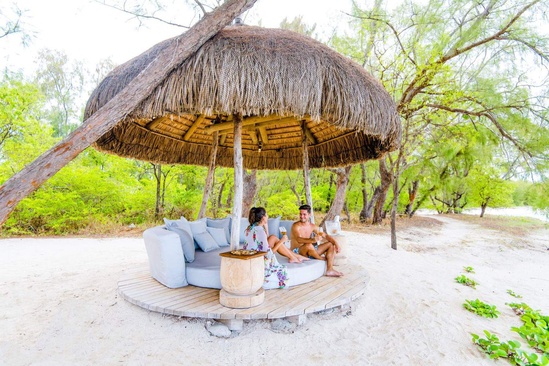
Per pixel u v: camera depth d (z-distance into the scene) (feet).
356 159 16.66
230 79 8.48
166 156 17.71
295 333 9.49
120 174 38.83
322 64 9.61
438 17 24.99
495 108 24.91
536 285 17.83
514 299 14.96
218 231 16.93
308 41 10.85
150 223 35.73
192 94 8.68
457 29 24.82
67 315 10.18
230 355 8.33
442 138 32.27
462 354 8.91
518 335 10.50
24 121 32.04
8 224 28.89
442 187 41.14
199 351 8.40
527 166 24.85
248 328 9.53
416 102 27.37
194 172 40.47
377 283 15.24
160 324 9.52
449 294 14.55
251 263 9.57
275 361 8.18
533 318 11.73
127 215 36.17
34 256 20.49
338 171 35.78
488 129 28.40
